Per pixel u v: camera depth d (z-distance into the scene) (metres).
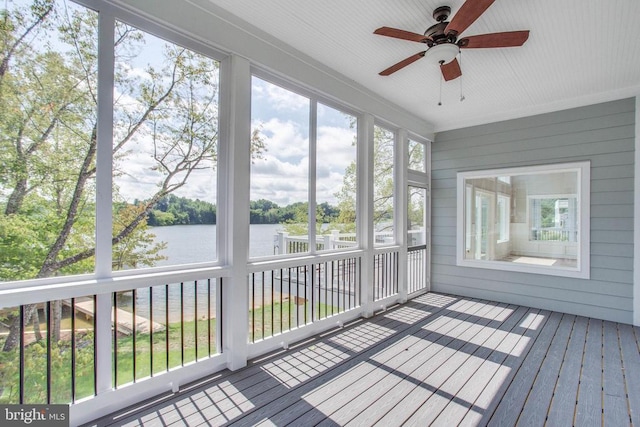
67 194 1.87
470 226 5.08
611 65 3.21
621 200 3.85
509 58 3.07
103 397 1.96
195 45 2.39
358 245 3.99
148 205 2.20
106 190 1.98
